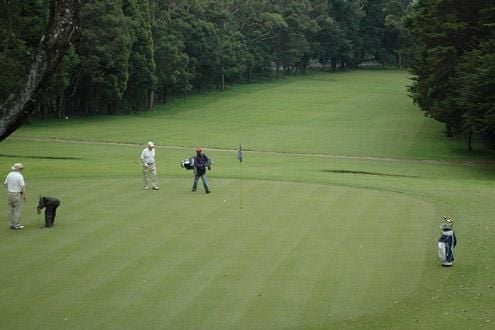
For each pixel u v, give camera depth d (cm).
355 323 1307
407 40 15162
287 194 2802
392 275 1617
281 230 2094
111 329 1268
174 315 1341
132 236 2002
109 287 1514
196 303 1411
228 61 11181
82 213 2353
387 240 1970
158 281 1559
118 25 7869
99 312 1356
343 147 5956
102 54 7881
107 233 2042
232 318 1327
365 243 1931
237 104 9725
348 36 15600
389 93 10875
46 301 1422
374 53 16262
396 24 14675
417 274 1628
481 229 2131
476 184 3347
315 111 8869
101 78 7956
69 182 3120
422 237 2012
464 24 5303
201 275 1606
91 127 7238
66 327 1277
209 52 10894
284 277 1595
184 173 3497
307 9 14162
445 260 1683
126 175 3397
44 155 4850
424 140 6500
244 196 2734
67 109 9088
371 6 15988
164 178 3272
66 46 700
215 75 11550
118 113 8975
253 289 1505
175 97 10644
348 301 1429
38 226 2152
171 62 9394
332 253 1817
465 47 5572
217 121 7981
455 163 5238
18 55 5588
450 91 5459
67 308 1379
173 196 2717
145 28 8725
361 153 5659
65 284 1538
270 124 7656
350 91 11219
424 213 2409
